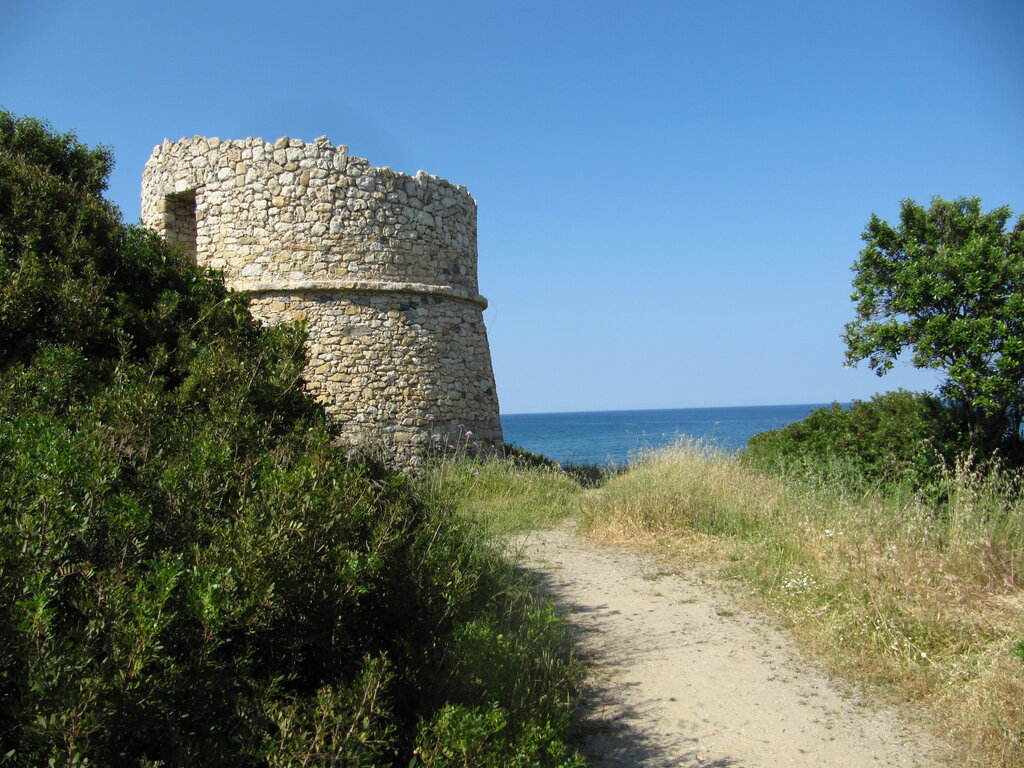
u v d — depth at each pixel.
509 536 8.84
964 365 9.24
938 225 10.43
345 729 2.94
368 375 13.76
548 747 3.62
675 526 9.02
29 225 6.87
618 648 5.59
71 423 4.59
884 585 5.61
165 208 14.63
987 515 6.70
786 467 11.09
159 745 2.73
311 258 13.66
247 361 6.12
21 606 2.57
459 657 4.10
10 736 2.57
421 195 14.69
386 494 4.81
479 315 16.34
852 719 4.41
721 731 4.33
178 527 3.66
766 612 6.25
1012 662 4.40
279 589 3.26
